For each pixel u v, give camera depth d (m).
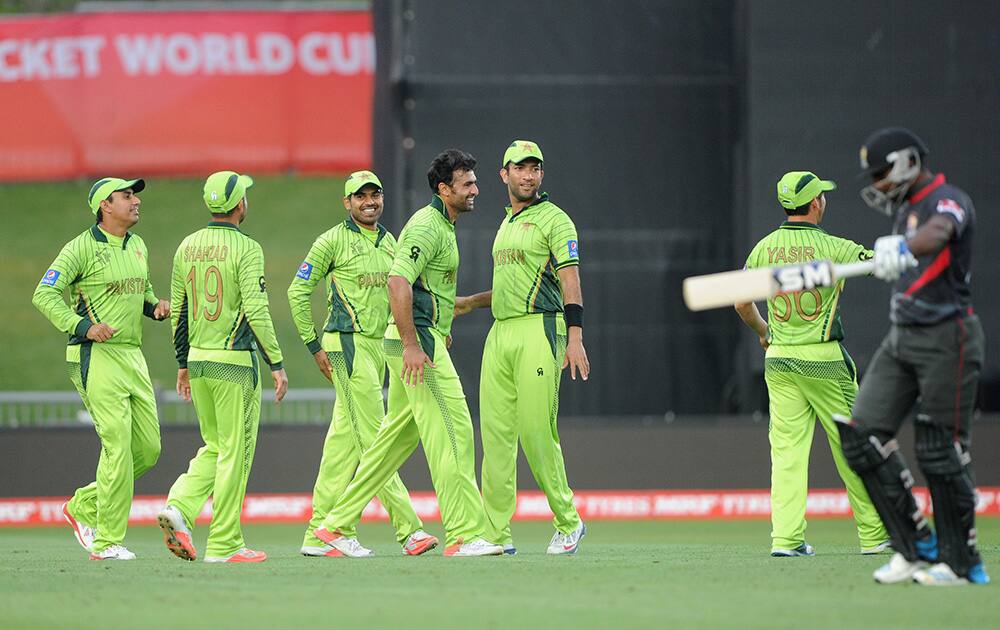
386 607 17.36
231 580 20.61
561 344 25.64
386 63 40.56
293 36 75.62
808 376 24.92
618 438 40.91
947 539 19.25
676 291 40.47
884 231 39.50
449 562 23.33
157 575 21.61
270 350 25.03
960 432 19.11
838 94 39.56
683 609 17.03
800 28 39.53
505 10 40.12
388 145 40.56
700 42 40.19
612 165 40.28
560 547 25.97
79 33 75.12
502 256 25.53
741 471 40.81
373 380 27.45
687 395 40.84
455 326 40.25
